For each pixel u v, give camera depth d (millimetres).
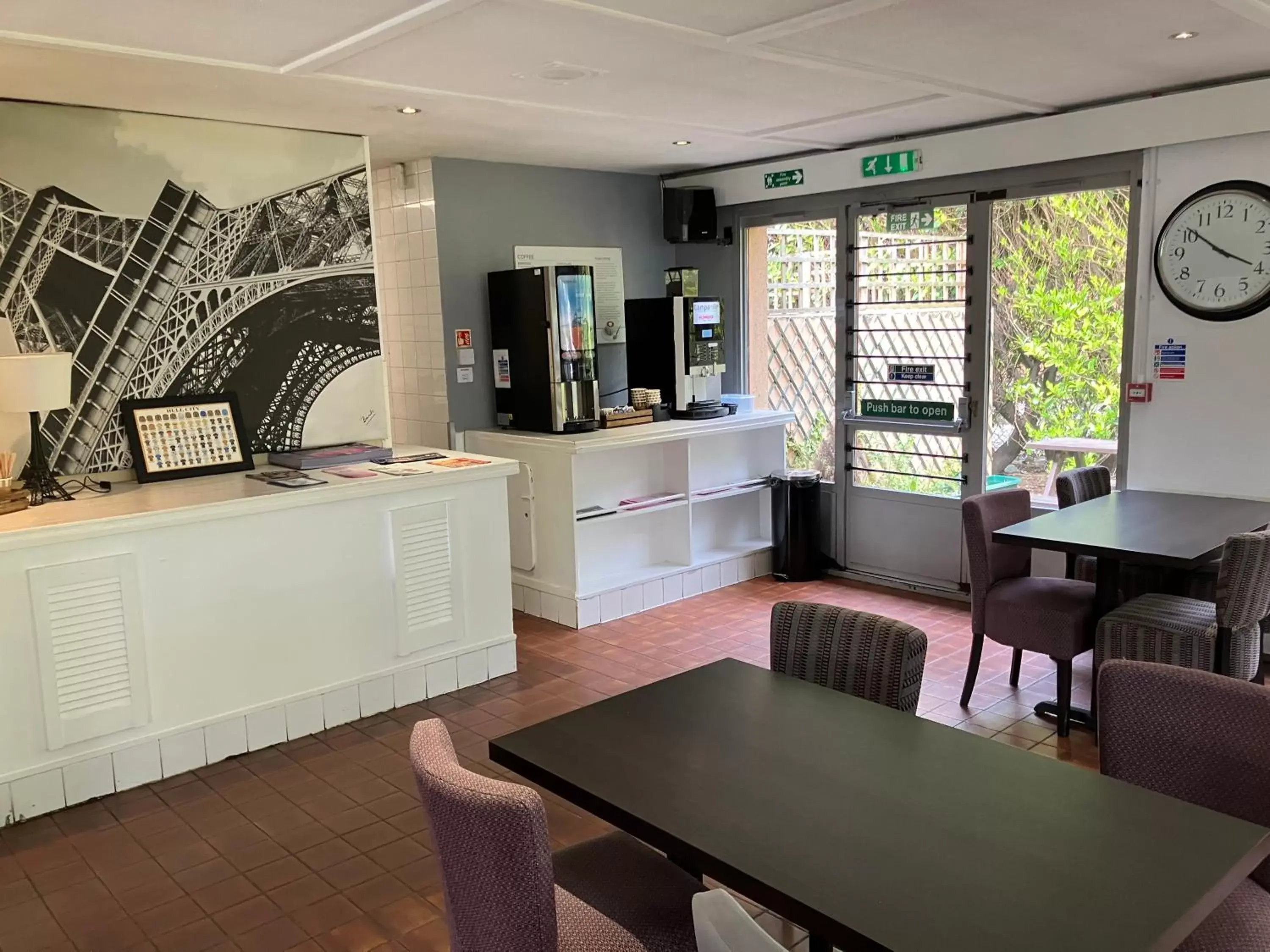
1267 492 4246
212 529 3539
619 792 1785
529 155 5312
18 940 2594
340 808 3271
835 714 2131
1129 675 2082
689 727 2070
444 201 5316
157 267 4078
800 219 5836
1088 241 4746
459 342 5441
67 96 3688
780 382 6234
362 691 4004
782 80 3828
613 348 6133
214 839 3086
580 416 5250
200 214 4176
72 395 3895
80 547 3238
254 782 3469
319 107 4012
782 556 5973
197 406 4164
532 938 1544
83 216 3881
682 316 5621
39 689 3209
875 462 5762
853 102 4305
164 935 2600
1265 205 4078
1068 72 3855
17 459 3768
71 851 3029
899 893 1456
